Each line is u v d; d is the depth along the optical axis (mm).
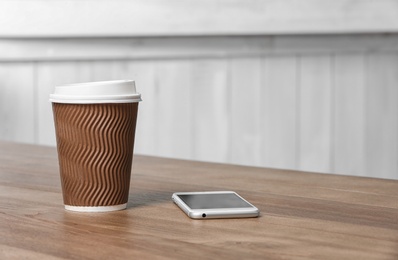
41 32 2080
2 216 850
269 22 2395
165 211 876
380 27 2551
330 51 2588
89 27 2139
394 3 2559
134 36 2225
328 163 2711
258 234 755
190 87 2420
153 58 2334
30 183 1076
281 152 2615
